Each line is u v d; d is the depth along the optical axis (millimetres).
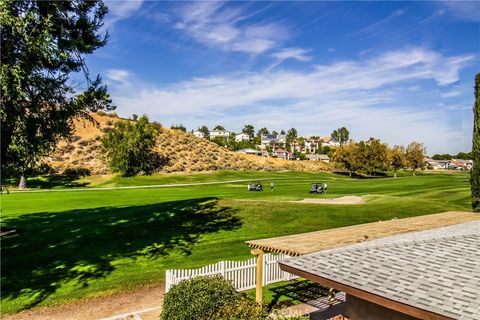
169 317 9836
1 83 12758
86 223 25281
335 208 29266
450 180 68812
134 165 74625
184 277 12672
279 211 27609
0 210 32406
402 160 101125
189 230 23094
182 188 58312
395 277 7211
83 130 86750
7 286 14203
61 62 15328
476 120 24672
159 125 101500
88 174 71438
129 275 15445
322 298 13648
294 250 10648
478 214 18156
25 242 20625
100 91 17141
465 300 6055
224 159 96938
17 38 13641
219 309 9336
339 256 8750
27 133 15867
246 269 14266
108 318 11539
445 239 9586
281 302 13227
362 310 8320
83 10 16422
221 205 29453
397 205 30922
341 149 102688
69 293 13555
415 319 7246
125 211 29547
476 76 24750
